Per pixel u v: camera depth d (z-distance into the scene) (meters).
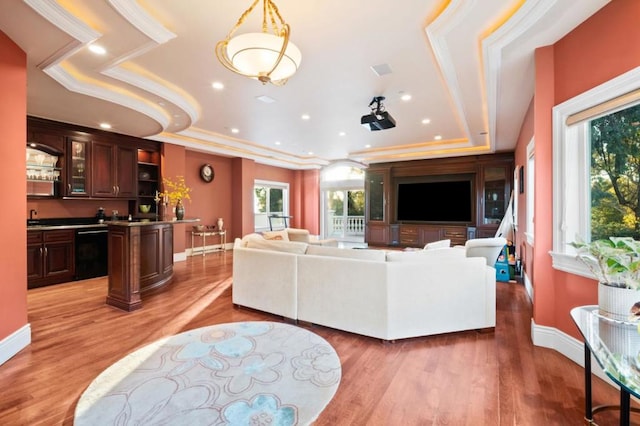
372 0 2.19
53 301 3.74
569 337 2.37
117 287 3.54
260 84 3.73
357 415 1.72
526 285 4.48
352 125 5.56
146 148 6.02
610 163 2.13
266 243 3.45
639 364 1.31
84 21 2.31
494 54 2.52
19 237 2.47
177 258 6.49
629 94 1.87
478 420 1.68
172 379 2.06
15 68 2.43
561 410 1.76
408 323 2.68
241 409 1.75
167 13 2.38
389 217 8.60
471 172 7.61
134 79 3.49
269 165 9.32
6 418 1.68
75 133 4.95
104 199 5.55
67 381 2.04
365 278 2.72
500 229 6.26
